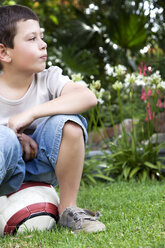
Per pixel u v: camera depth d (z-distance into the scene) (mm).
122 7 6301
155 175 3271
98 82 3264
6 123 1676
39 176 1664
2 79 1698
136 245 1267
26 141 1626
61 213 1604
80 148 1571
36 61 1623
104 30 6488
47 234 1468
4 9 1646
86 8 7094
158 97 3416
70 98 1632
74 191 1613
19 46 1604
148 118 3381
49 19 6781
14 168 1469
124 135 3439
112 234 1438
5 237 1492
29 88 1714
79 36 6180
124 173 3123
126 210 1921
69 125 1553
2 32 1613
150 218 1667
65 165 1570
